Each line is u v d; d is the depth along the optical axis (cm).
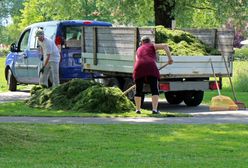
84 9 7694
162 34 3769
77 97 3438
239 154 2041
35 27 4638
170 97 4031
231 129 2683
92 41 3975
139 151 2077
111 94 3338
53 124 2778
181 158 1945
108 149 2112
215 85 3738
